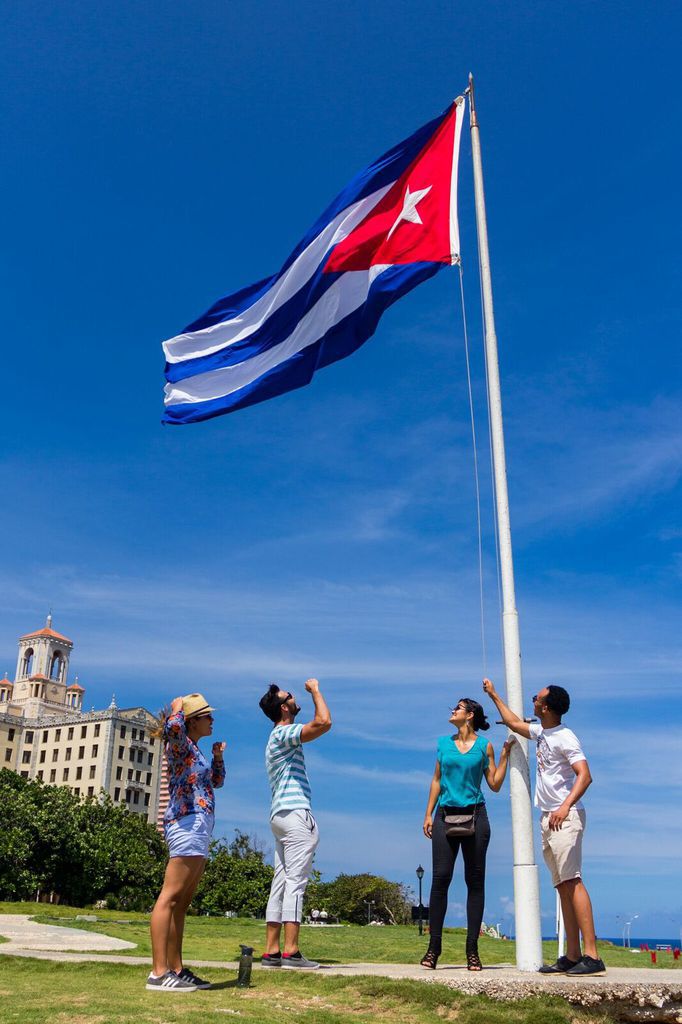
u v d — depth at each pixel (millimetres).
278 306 13727
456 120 12367
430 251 12242
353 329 12797
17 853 62594
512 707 9266
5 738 124938
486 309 10766
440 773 8781
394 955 12734
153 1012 5910
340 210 13109
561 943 9391
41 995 6512
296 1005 6680
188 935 16641
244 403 13695
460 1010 6844
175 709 7828
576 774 7996
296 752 8555
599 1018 6977
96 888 68125
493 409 10359
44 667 146250
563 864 7836
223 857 78125
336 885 87312
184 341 14398
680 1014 7020
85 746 122938
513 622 9578
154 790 126438
